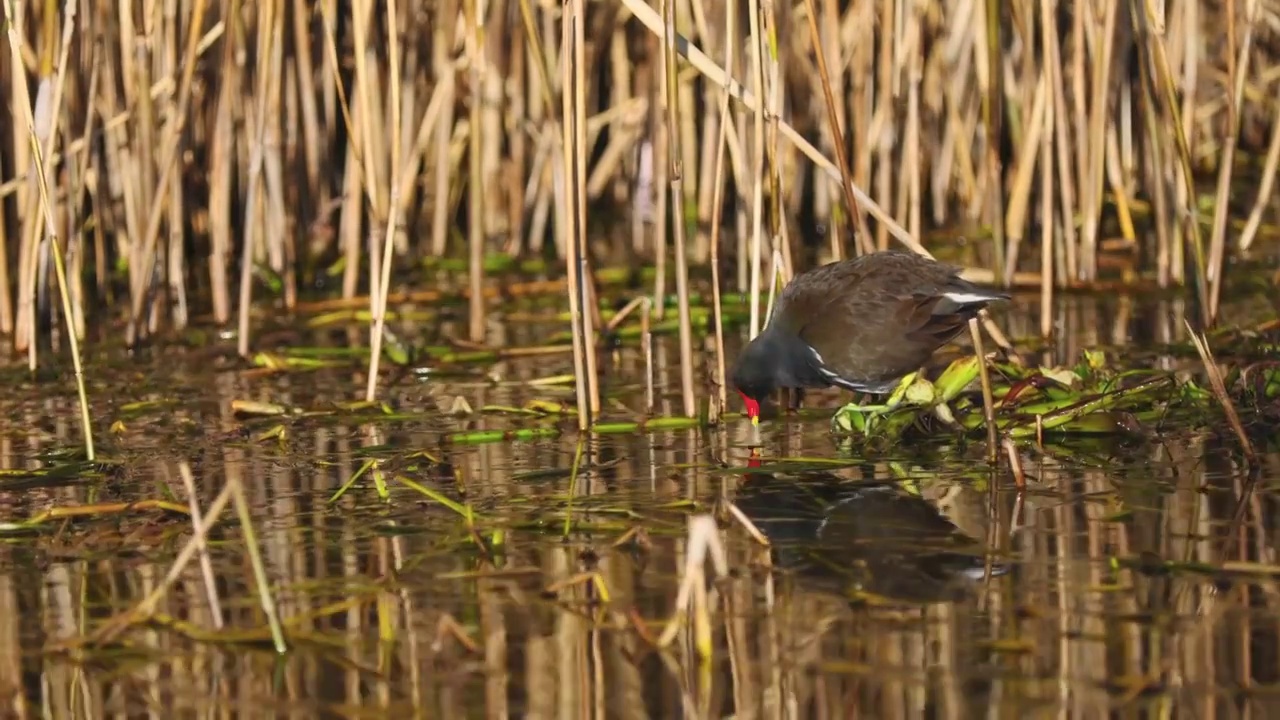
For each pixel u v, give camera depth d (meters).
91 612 8.34
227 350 15.57
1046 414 11.29
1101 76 16.05
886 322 11.29
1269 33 24.09
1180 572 8.34
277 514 9.93
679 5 17.11
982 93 15.44
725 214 21.11
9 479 10.84
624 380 13.67
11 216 16.64
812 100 20.05
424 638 7.85
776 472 10.55
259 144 14.92
